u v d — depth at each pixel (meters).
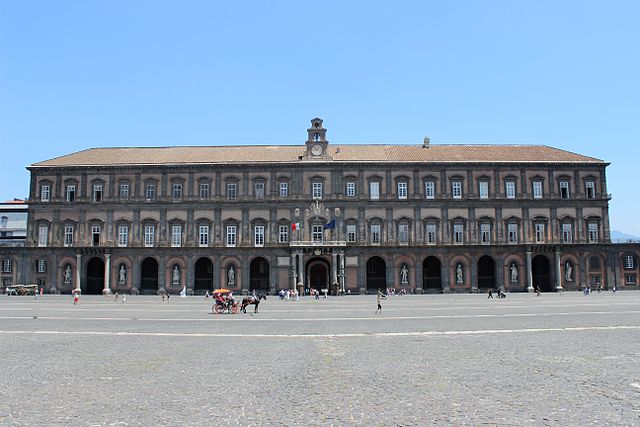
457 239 109.50
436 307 63.34
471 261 108.81
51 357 26.12
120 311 59.47
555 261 108.88
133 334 35.88
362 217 109.31
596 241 110.25
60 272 109.00
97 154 116.56
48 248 108.88
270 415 15.89
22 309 62.34
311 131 111.56
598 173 111.44
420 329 37.94
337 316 50.91
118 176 110.88
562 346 28.67
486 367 22.83
